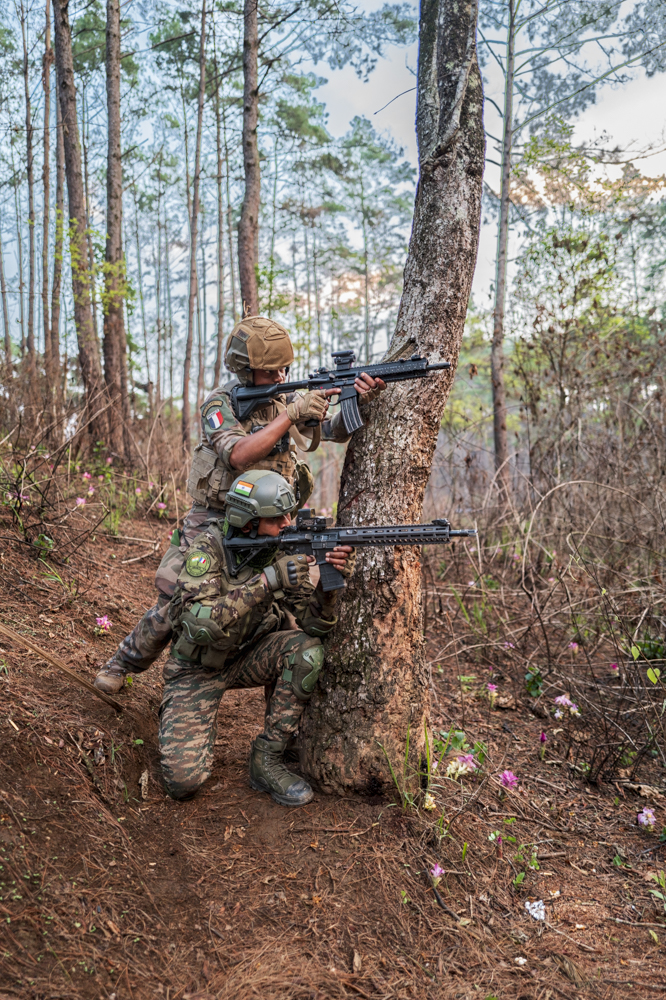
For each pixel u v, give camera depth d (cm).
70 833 224
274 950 206
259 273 1002
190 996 189
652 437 614
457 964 212
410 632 273
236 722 346
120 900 211
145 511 646
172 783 258
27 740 246
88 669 318
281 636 282
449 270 274
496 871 254
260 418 280
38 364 753
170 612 271
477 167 279
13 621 332
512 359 861
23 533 420
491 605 502
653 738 338
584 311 794
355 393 254
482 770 317
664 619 431
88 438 689
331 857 242
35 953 186
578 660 444
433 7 279
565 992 205
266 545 258
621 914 243
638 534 516
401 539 239
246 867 235
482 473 656
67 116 937
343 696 268
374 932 218
